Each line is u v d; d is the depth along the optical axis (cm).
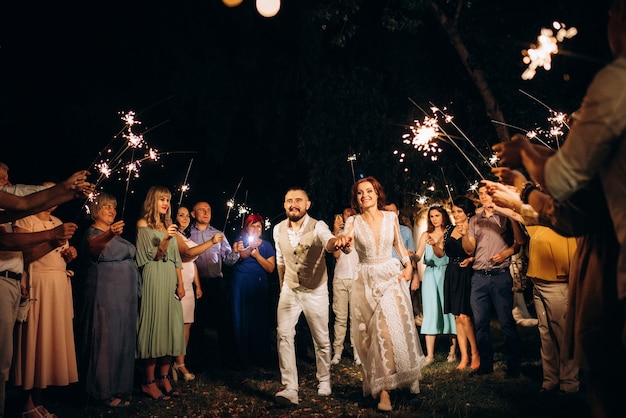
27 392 585
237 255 852
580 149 236
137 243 690
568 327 295
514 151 287
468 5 1184
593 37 1210
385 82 1275
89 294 646
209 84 1224
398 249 648
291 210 661
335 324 868
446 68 1299
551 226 309
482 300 731
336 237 624
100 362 638
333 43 1170
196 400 681
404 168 1237
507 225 722
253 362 842
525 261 738
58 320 592
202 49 1233
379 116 1233
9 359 509
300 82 1234
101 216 658
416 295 1008
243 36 1226
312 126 1216
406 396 666
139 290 676
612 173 240
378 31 1278
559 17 1222
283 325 660
